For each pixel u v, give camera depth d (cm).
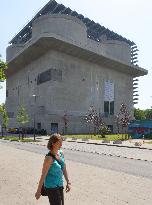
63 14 10812
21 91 12000
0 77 2006
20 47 12812
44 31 10825
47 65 10044
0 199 913
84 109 10562
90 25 12825
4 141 5103
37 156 2370
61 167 525
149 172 1560
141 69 12900
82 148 3466
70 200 906
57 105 9719
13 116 12469
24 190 1057
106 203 868
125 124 6856
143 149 3428
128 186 1146
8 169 1614
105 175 1420
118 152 2941
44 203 858
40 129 9219
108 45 13200
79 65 10644
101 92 11438
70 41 9825
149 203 871
